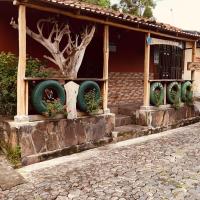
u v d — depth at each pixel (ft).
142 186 17.48
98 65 32.35
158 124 32.24
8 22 24.22
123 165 21.01
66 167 20.47
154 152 24.22
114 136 27.22
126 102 36.11
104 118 26.23
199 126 36.22
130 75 36.35
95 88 24.93
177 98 34.42
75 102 23.45
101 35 31.58
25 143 20.53
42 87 21.21
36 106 21.11
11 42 24.48
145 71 31.14
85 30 24.67
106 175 19.08
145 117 30.86
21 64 20.30
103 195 16.25
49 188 17.06
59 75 27.22
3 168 19.13
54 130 22.31
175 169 20.31
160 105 32.78
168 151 24.52
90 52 31.53
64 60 23.63
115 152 24.16
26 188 17.08
